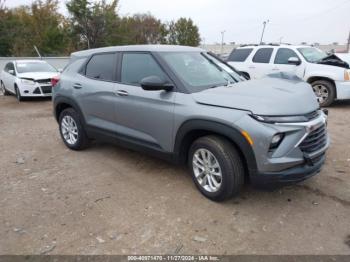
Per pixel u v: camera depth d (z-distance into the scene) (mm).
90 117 4887
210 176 3512
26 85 10859
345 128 6453
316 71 8461
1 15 27078
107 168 4574
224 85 3850
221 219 3203
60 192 3877
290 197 3596
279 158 3000
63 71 5434
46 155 5230
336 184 3883
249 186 3852
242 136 3021
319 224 3086
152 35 48594
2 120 8180
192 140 3701
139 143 4168
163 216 3285
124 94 4156
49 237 2998
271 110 2998
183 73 3807
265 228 3045
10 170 4609
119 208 3469
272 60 9289
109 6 30797
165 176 4234
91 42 30297
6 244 2910
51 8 31328
